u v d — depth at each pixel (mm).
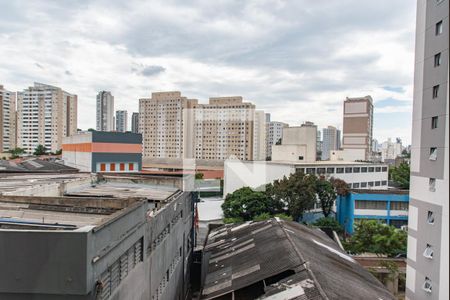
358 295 11914
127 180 23156
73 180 19562
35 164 45281
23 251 7016
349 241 30906
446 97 16734
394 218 40250
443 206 16859
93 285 7340
